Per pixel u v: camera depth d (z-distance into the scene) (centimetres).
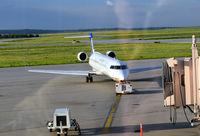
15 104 4322
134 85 5612
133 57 11294
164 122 3173
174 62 2775
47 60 11462
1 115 3706
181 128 2956
